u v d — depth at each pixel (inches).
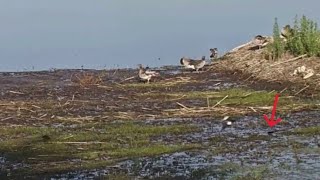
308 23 1339.8
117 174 615.2
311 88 1103.6
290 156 668.1
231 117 919.0
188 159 669.9
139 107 1032.8
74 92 1222.3
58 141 773.3
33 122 919.0
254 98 1056.2
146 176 603.2
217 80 1312.7
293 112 937.5
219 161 656.4
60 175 622.2
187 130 833.5
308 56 1278.3
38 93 1216.8
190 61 1471.5
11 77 1492.4
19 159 697.6
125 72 1551.4
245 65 1371.8
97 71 1592.0
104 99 1131.9
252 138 772.6
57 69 1680.6
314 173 592.4
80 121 916.6
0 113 990.4
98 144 757.3
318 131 794.8
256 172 603.8
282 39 1364.4
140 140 775.1
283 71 1229.1
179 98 1114.1
